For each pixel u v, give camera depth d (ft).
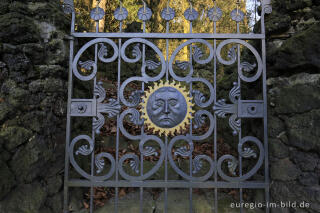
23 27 5.21
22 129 4.91
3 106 4.71
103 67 12.92
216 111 6.08
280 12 6.08
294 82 5.53
